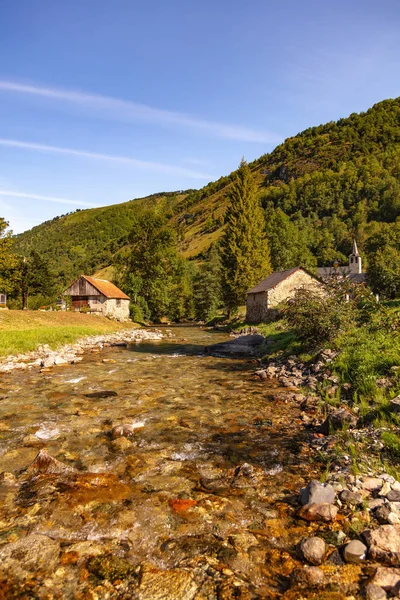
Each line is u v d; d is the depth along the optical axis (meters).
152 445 7.23
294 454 6.77
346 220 157.25
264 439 7.52
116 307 50.75
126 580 3.68
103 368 15.88
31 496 5.30
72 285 50.50
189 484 5.64
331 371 11.49
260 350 20.53
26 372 14.86
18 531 4.47
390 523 4.41
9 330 26.16
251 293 40.28
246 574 3.74
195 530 4.49
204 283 65.75
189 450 6.98
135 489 5.49
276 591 3.53
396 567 3.72
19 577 3.73
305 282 37.38
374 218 156.38
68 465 6.32
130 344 27.14
